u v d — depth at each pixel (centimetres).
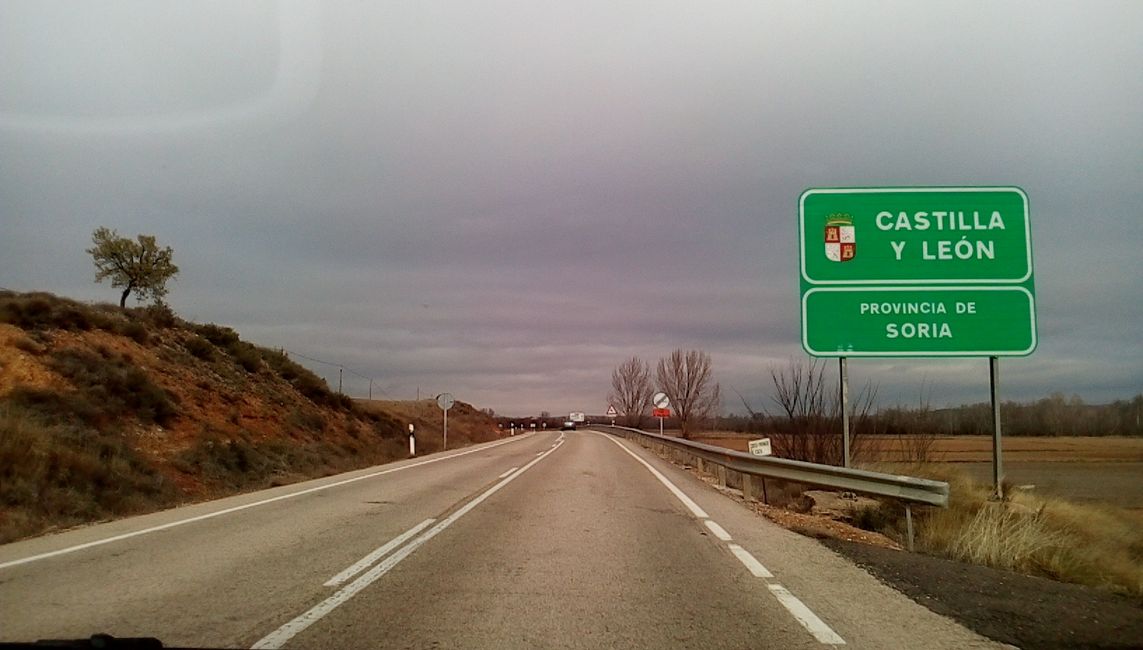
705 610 731
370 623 671
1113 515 1836
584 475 2289
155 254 3231
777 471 1514
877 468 1805
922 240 1543
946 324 1523
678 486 1986
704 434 5197
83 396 1931
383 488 1869
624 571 905
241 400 2748
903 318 1530
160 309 3016
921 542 1214
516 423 11894
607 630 659
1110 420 5491
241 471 2100
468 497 1670
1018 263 1527
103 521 1301
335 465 2647
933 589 842
